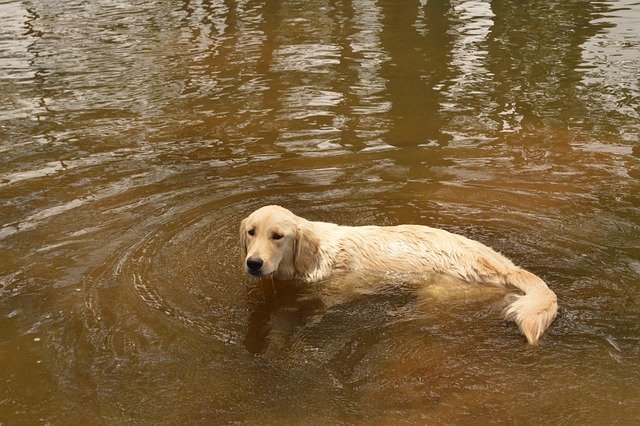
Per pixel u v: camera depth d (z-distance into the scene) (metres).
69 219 6.76
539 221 6.63
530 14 15.67
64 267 5.87
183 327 5.01
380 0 17.48
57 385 4.39
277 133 9.13
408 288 5.57
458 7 16.52
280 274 5.81
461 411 4.05
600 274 5.57
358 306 5.32
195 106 10.22
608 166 7.96
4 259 6.04
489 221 6.66
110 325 5.03
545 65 11.88
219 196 7.25
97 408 4.17
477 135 9.00
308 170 7.95
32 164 8.19
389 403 4.14
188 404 4.19
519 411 4.03
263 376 4.45
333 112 9.89
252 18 15.85
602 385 4.23
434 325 4.99
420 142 8.77
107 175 7.85
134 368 4.55
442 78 11.30
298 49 13.17
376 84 11.07
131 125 9.51
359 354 4.66
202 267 5.85
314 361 4.61
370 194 7.30
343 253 5.88
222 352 4.71
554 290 5.34
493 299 5.32
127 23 15.47
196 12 16.56
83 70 12.03
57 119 9.77
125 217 6.77
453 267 5.65
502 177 7.71
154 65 12.30
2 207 7.05
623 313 5.01
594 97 10.30
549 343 4.68
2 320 5.14
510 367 4.45
